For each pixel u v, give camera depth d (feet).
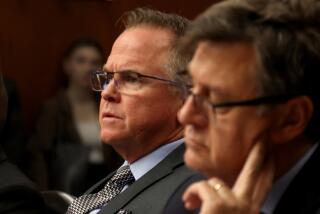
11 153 16.55
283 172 5.17
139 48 7.64
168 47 7.63
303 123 4.98
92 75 7.99
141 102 7.56
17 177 8.78
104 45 20.29
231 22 4.91
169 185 7.16
